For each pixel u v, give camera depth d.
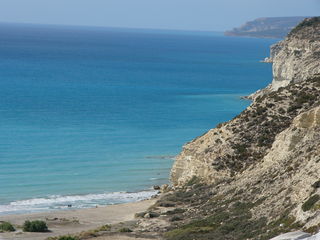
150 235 46.56
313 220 33.66
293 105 67.75
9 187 72.19
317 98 67.44
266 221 40.88
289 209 39.81
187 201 57.97
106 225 52.69
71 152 90.00
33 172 78.94
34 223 52.16
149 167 84.06
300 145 52.22
